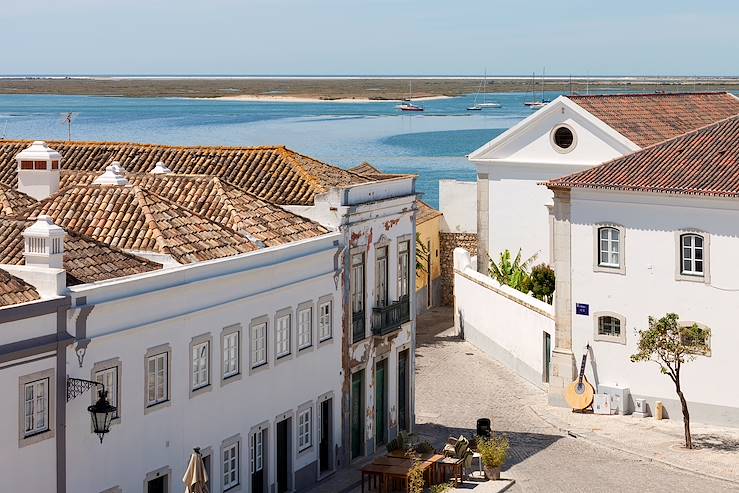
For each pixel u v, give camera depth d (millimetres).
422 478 37250
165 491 32156
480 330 59031
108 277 32000
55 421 28297
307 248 38438
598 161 58031
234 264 34531
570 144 58844
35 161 41312
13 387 27156
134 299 30406
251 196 42031
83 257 32500
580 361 47875
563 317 48094
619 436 44000
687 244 45062
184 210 38156
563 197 47500
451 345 60062
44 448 28062
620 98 61219
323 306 39656
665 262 45500
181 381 32438
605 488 38219
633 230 46094
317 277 38875
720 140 47375
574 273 47688
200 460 30688
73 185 38531
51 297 28359
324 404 40125
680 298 45281
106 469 29938
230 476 34906
